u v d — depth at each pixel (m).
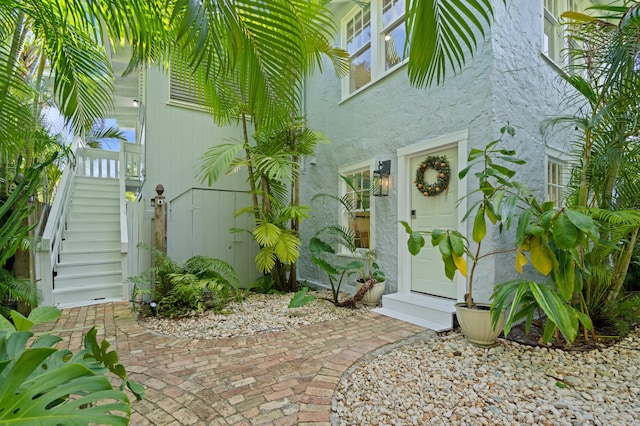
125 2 1.52
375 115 4.92
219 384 2.21
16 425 0.77
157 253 4.44
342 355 2.67
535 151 3.88
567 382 2.25
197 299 4.18
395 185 4.54
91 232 5.35
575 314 2.55
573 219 2.20
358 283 4.59
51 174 6.15
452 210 3.85
